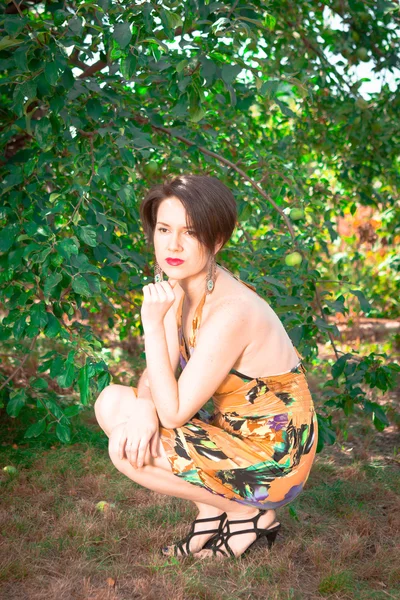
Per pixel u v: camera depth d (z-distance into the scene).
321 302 3.46
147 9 2.54
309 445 2.34
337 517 2.87
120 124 2.98
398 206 5.61
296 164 4.60
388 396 4.92
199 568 2.31
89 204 2.68
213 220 2.14
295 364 2.35
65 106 2.89
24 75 2.56
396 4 4.04
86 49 2.54
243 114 4.41
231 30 2.65
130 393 2.36
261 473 2.24
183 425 2.26
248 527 2.37
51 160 2.92
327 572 2.31
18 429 3.73
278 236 3.64
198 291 2.29
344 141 4.89
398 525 2.77
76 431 3.76
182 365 2.44
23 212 2.79
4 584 2.16
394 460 3.61
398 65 4.61
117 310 3.97
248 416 2.29
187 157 3.80
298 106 4.80
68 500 2.86
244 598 2.15
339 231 7.64
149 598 2.10
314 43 4.66
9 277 2.67
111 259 2.91
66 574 2.23
